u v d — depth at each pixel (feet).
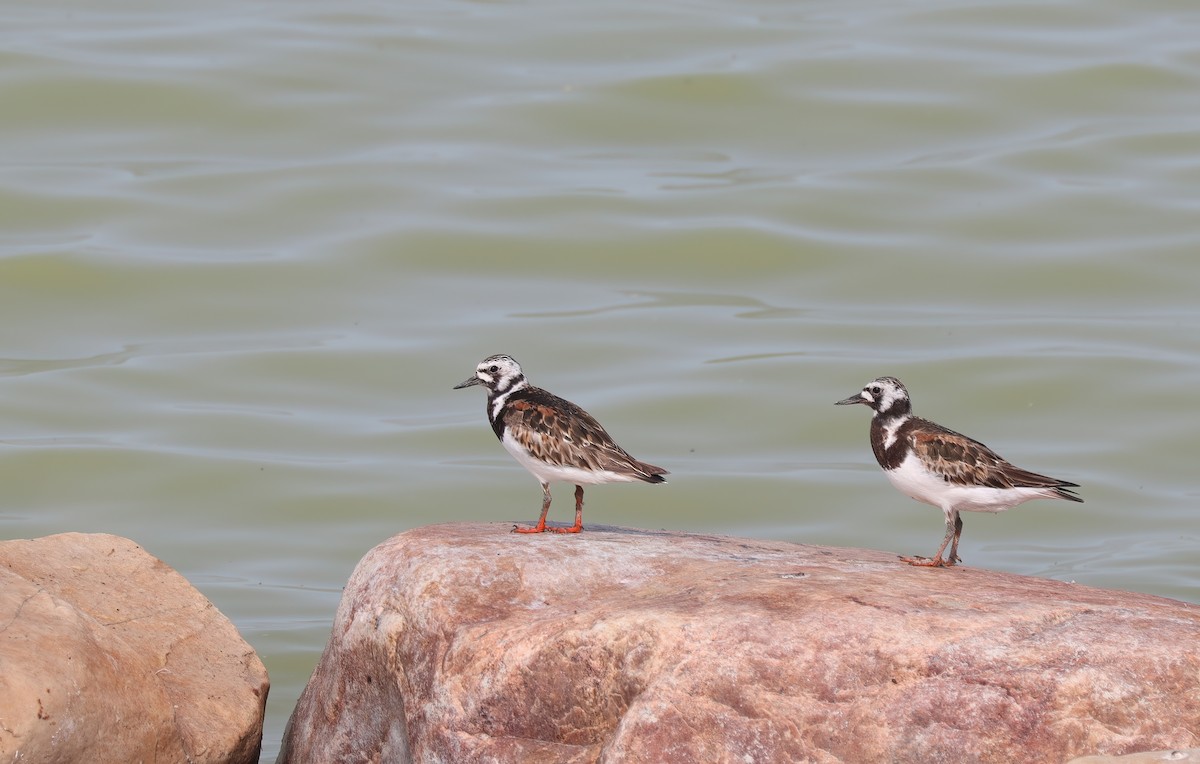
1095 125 101.24
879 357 78.95
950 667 30.53
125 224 89.71
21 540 38.70
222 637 37.96
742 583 34.27
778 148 99.91
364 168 96.48
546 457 40.50
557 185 95.25
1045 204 92.43
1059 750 29.35
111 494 67.87
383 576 36.24
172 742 33.71
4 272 84.07
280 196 93.04
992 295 84.84
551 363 78.28
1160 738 29.30
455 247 88.84
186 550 63.77
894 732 29.84
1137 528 65.57
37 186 92.68
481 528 40.65
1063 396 75.51
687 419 74.18
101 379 77.05
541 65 109.91
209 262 86.28
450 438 73.92
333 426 74.38
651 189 95.04
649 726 30.22
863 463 72.02
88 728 31.65
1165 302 84.07
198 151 98.12
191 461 70.64
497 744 32.12
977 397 75.36
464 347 80.02
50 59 106.22
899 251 88.63
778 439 73.00
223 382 77.41
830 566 36.47
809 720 30.19
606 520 67.36
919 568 36.91
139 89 103.30
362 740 35.99
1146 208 91.45
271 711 50.11
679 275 87.71
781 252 87.97
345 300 84.43
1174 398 75.10
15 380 76.59
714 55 110.32
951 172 96.12
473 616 34.12
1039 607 32.32
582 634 32.17
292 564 62.95
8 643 31.94
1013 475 39.55
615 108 103.86
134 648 35.83
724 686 30.66
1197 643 30.89
